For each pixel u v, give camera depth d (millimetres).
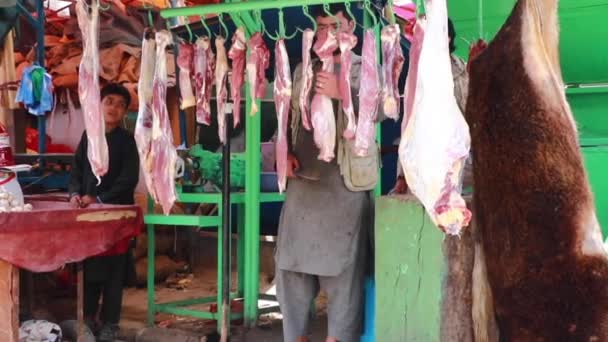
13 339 3193
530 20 2439
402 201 2914
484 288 2721
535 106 2459
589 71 3475
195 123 6332
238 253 4938
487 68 2553
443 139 2143
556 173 2463
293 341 3537
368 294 3547
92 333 4148
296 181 3482
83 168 4523
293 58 4727
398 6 4934
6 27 5078
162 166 3055
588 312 2465
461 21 3689
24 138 6145
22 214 3148
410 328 2918
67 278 5652
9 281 3178
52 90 5559
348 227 3383
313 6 3668
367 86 2797
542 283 2523
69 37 6957
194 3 7145
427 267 2869
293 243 3455
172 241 6699
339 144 3354
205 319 4934
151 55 3135
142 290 6055
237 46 3102
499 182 2568
